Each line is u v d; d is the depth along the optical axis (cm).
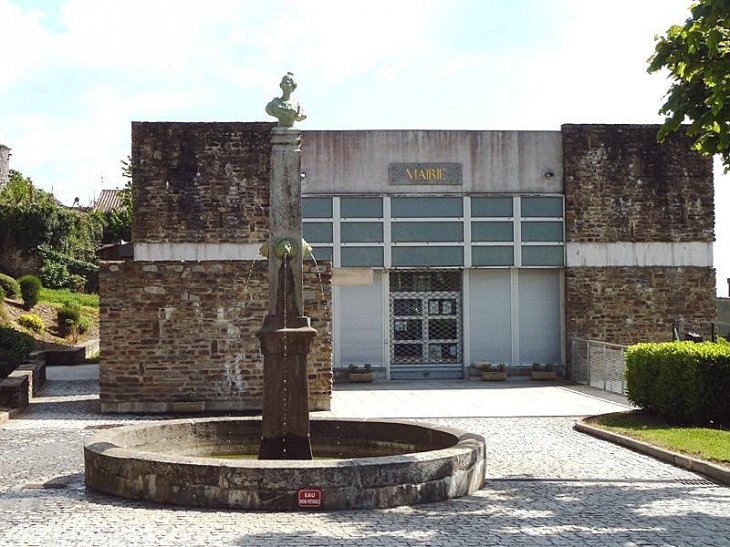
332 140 2395
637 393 1619
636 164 2453
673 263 2458
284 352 1027
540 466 1166
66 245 4500
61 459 1205
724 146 1160
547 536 775
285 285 1040
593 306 2431
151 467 905
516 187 2433
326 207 2384
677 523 832
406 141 2409
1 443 1355
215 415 1742
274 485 872
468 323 2438
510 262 2420
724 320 3097
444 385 2292
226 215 2302
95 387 2252
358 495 883
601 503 927
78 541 741
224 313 1784
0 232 4297
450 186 2416
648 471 1130
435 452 955
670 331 2452
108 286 1762
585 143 2444
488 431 1494
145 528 789
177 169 2298
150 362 1766
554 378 2412
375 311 2417
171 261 1778
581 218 2436
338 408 1823
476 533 784
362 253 2389
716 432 1362
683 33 1084
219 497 877
